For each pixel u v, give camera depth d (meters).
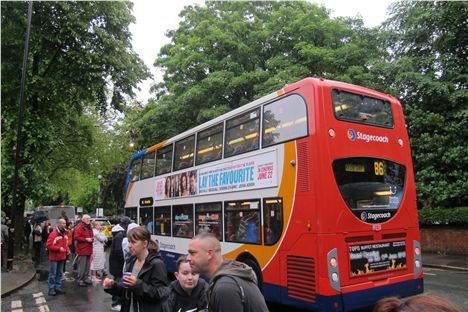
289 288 7.11
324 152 6.86
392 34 20.25
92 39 18.58
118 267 7.82
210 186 9.98
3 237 15.47
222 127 9.82
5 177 17.73
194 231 10.59
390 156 7.76
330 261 6.53
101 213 37.44
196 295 3.88
